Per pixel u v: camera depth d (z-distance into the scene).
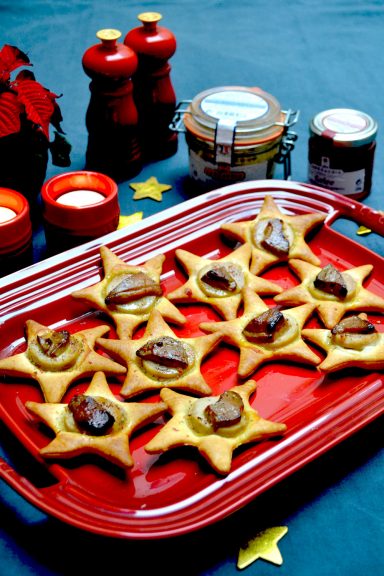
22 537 0.76
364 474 0.81
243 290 0.93
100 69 1.07
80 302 0.93
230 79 1.36
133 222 1.08
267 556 0.75
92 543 0.76
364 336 0.87
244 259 0.96
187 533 0.73
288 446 0.79
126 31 1.45
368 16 1.54
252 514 0.78
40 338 0.86
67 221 0.98
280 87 1.34
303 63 1.40
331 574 0.75
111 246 0.97
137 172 1.17
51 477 0.81
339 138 1.05
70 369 0.85
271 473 0.77
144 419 0.80
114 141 1.12
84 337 0.87
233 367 0.87
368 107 1.29
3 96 0.95
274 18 1.53
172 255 0.98
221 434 0.79
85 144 1.21
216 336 0.88
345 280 0.93
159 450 0.78
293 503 0.79
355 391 0.84
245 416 0.81
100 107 1.10
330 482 0.80
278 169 1.18
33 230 1.08
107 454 0.78
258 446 0.79
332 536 0.77
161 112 1.16
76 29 1.46
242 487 0.76
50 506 0.73
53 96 0.98
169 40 1.13
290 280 0.97
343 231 1.08
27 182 1.04
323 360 0.88
